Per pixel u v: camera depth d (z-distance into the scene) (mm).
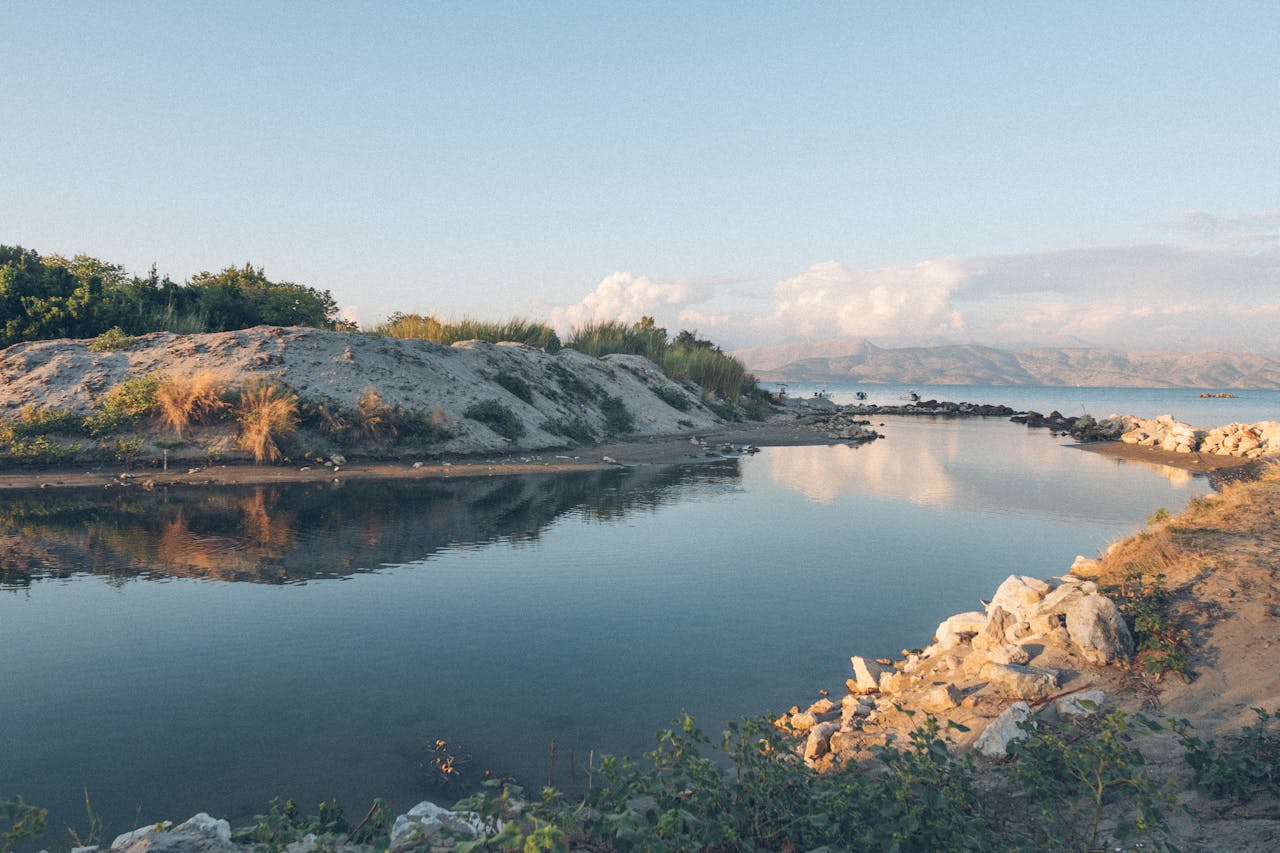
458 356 31078
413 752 5973
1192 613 7234
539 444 26953
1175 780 4645
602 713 6793
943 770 4473
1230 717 5379
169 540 12977
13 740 6035
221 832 4184
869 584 11102
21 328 28531
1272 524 10008
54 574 10883
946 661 7602
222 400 22172
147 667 7605
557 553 12688
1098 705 5871
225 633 8609
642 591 10570
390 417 23641
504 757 5922
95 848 4074
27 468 19547
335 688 7184
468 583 10820
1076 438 39250
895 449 32500
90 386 22766
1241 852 3797
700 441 32750
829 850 3604
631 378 40625
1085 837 4145
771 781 4305
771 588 10828
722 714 6867
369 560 11977
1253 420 68000
